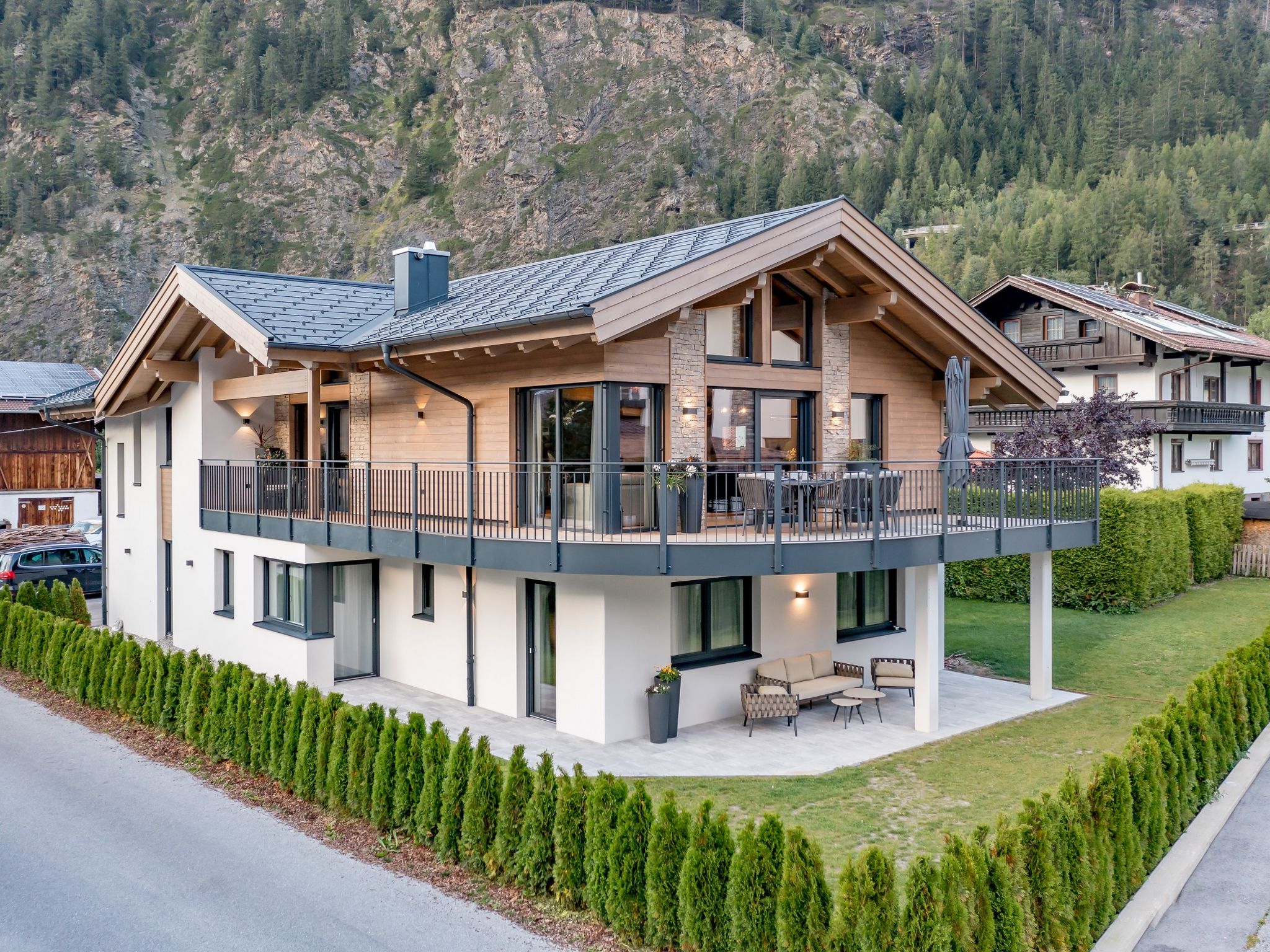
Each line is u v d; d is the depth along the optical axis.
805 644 15.20
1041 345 35.16
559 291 13.90
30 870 9.09
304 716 10.88
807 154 135.00
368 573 17.20
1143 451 26.95
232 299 16.41
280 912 8.24
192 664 13.09
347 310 17.72
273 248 129.50
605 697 12.91
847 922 6.81
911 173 129.50
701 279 12.38
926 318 15.40
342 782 10.34
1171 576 23.16
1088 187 115.62
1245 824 10.39
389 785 9.86
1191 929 8.10
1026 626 20.80
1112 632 19.91
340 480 16.25
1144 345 32.41
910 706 15.12
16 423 36.62
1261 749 12.48
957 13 178.12
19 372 38.72
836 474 13.92
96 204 128.75
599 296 11.50
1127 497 21.61
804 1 183.12
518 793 8.77
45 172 128.88
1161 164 110.00
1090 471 15.91
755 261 12.91
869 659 16.19
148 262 122.19
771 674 14.32
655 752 12.64
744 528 12.79
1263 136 107.88
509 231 127.88
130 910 8.30
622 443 13.45
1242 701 12.43
